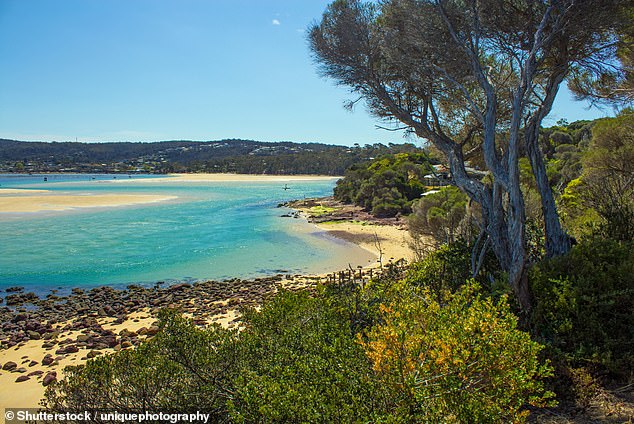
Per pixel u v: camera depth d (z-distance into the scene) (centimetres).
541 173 942
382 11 1080
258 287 1733
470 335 436
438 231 1786
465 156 1178
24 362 1016
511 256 779
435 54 1003
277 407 397
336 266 2111
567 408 511
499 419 406
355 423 372
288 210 4641
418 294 723
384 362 425
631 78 1004
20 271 2039
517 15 933
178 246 2639
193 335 551
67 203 4869
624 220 911
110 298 1616
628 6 832
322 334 584
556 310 672
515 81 1072
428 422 382
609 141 1528
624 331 618
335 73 1136
